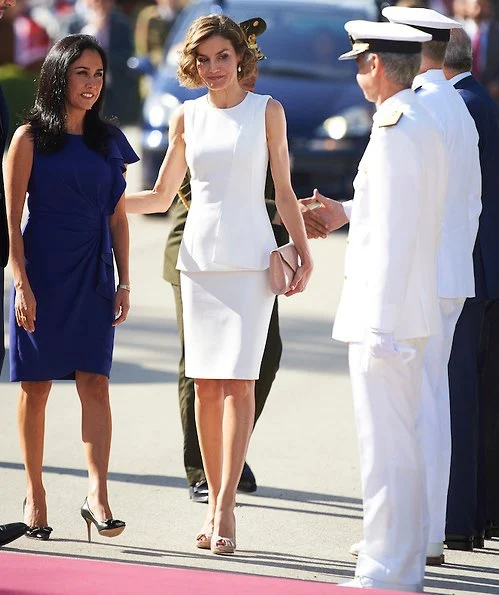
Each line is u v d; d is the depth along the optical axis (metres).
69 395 24.36
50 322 16.83
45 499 17.33
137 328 29.80
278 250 16.81
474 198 16.75
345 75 41.41
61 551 16.58
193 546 17.06
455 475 17.19
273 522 18.16
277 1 43.84
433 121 14.62
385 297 14.30
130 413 23.41
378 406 14.77
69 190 16.77
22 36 63.44
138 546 16.95
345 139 39.91
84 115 17.09
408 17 16.53
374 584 14.88
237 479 16.98
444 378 16.53
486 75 41.06
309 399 24.67
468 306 17.09
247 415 17.06
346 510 18.75
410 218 14.29
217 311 16.98
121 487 19.45
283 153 17.00
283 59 41.72
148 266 36.56
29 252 16.83
